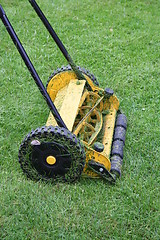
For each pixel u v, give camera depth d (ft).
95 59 23.54
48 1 30.27
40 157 13.96
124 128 17.11
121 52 24.45
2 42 24.68
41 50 23.86
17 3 29.63
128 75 22.16
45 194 14.17
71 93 15.78
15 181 14.73
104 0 31.12
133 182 14.84
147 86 21.17
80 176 14.32
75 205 13.88
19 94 20.10
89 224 13.19
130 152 16.51
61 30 26.43
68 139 13.32
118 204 13.97
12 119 18.25
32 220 13.24
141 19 28.48
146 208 13.79
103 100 17.20
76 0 30.81
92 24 27.43
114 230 13.03
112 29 27.04
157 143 17.07
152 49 24.90
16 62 22.74
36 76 13.55
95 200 14.10
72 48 24.53
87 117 15.99
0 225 13.15
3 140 16.97
